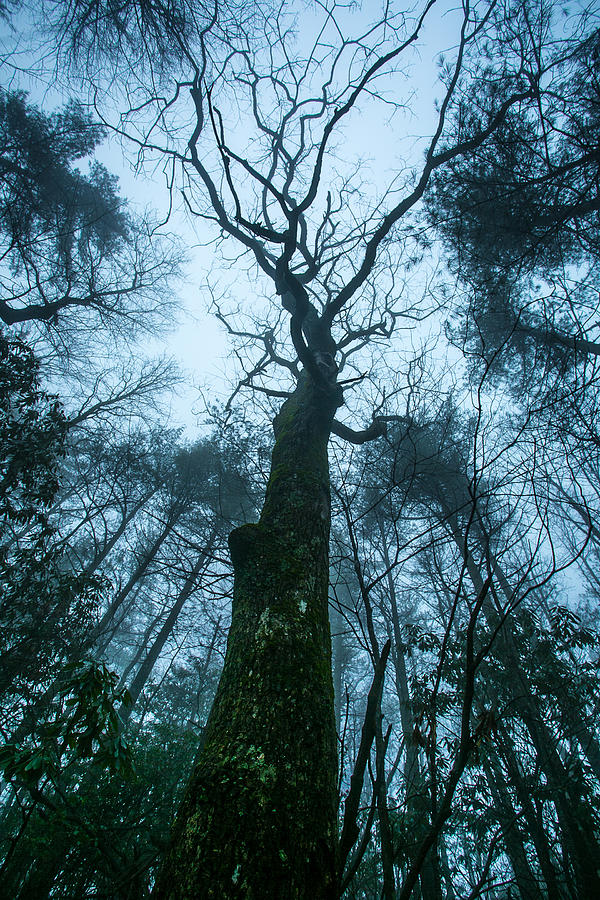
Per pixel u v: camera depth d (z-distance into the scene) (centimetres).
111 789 504
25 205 984
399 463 695
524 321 816
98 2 527
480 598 158
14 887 425
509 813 502
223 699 192
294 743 169
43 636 680
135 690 1080
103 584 781
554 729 586
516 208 675
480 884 158
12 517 724
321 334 525
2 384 744
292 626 216
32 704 667
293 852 139
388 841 140
